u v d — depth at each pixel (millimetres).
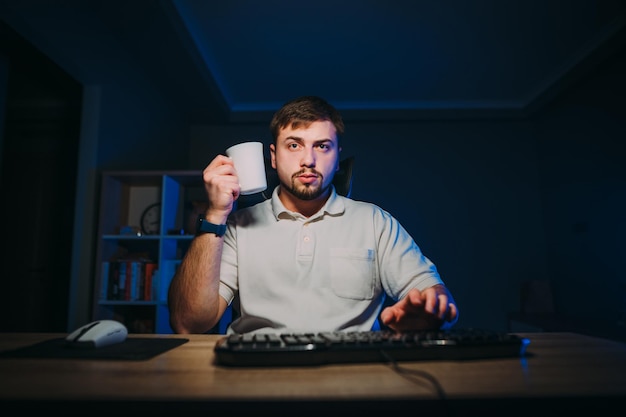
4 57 2717
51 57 2410
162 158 3723
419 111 4277
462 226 4227
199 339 781
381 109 4285
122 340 732
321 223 1170
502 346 587
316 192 1112
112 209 2803
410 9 2783
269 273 1106
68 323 2621
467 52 3318
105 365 550
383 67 3570
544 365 543
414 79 3779
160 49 3027
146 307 2910
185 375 492
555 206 3957
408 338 591
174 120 4008
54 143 3725
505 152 4340
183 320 985
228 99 4176
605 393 417
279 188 1264
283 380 467
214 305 994
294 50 3309
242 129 4477
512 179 4289
